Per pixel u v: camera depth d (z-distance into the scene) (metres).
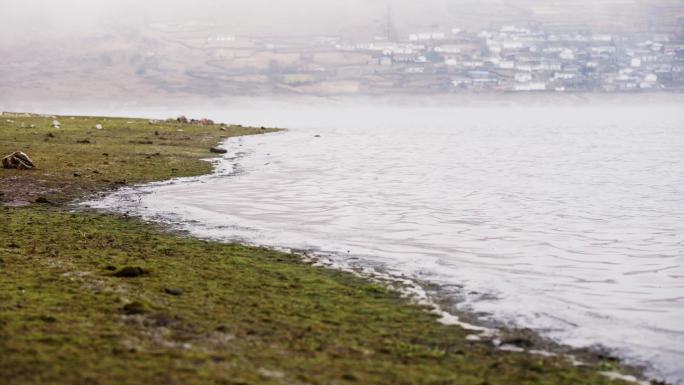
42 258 20.70
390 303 17.34
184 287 17.83
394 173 50.25
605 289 19.47
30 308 15.29
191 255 21.89
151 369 11.99
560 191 42.00
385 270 20.98
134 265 20.09
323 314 16.16
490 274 20.86
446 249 24.55
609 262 23.00
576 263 22.81
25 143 54.50
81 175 40.06
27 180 37.41
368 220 30.25
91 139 59.97
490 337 15.02
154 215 29.78
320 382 11.86
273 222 29.09
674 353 14.31
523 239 26.80
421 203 35.84
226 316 15.48
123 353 12.72
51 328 13.94
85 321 14.55
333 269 20.81
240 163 51.75
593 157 68.19
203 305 16.27
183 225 27.70
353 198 36.94
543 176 50.47
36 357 12.25
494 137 105.06
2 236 24.06
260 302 16.81
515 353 14.07
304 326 15.09
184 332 14.21
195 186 39.19
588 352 14.31
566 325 16.00
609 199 38.72
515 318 16.44
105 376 11.55
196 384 11.40
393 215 31.81
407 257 22.94
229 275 19.41
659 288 19.72
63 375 11.51
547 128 141.25
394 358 13.40
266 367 12.44
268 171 48.31
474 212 33.25
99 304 15.87
